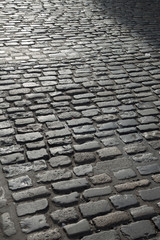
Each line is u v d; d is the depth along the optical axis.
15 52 7.00
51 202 3.21
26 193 3.30
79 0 11.98
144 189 3.45
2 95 5.23
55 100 5.16
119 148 4.09
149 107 5.12
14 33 8.15
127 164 3.82
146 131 4.49
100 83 5.84
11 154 3.86
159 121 4.75
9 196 3.25
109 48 7.54
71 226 2.97
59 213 3.09
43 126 4.45
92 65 6.58
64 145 4.08
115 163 3.82
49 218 3.04
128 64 6.73
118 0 12.38
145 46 7.79
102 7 11.23
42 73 6.10
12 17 9.45
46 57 6.83
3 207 3.12
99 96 5.38
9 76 5.90
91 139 4.24
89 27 8.97
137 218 3.10
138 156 3.97
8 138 4.15
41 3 11.20
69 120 4.63
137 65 6.71
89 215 3.10
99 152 3.99
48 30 8.53
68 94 5.38
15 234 2.86
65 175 3.57
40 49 7.25
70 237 2.87
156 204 3.27
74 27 8.90
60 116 4.72
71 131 4.38
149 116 4.86
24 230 2.90
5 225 2.94
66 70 6.27
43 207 3.15
